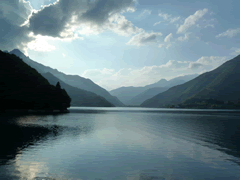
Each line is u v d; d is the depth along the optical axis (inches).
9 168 588.1
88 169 592.1
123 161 687.7
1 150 821.9
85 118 3129.9
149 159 719.1
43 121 2293.3
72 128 1658.5
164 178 526.6
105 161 683.4
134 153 808.9
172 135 1360.7
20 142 999.0
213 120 3009.4
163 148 915.4
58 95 5964.6
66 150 839.7
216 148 925.8
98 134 1334.9
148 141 1099.3
